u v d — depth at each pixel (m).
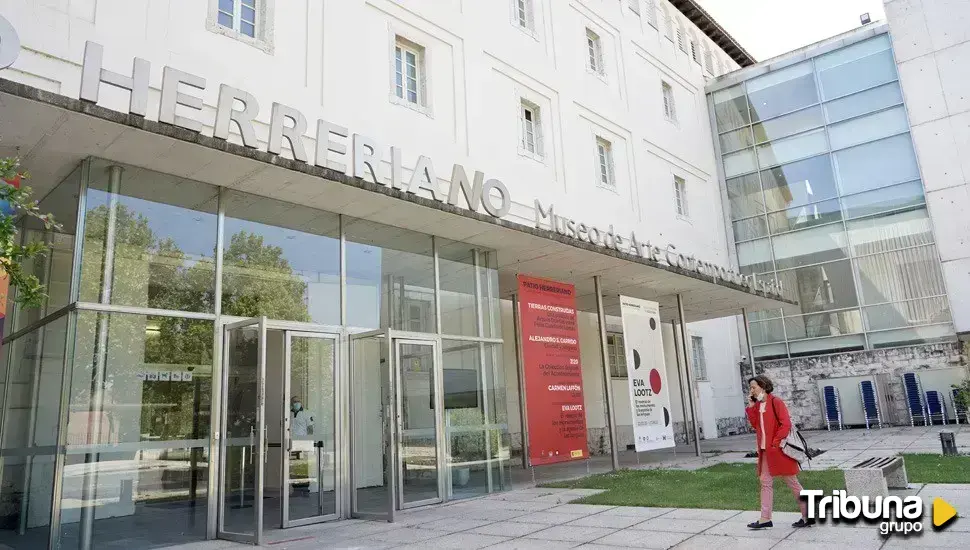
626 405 19.58
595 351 18.58
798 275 21.97
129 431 6.46
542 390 11.47
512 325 16.53
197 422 6.98
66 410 6.08
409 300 9.62
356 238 9.11
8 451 7.04
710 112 23.86
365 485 8.34
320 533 7.08
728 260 21.61
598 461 15.32
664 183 17.70
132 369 6.61
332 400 8.24
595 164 14.55
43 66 6.20
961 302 18.86
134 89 5.84
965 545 5.14
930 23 20.16
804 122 22.38
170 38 7.30
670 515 7.22
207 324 7.30
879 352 20.31
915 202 20.20
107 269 6.59
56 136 6.04
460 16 11.66
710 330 22.88
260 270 7.89
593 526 6.84
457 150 10.82
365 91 9.46
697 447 15.09
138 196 6.95
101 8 6.76
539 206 10.36
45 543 5.91
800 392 21.64
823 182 21.84
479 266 11.00
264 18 8.44
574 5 15.27
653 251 12.75
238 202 7.83
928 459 10.55
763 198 22.73
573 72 14.52
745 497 8.07
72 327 6.25
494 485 10.24
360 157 7.77
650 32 18.91
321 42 9.01
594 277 13.49
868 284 20.77
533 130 13.21
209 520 6.84
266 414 7.59
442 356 9.85
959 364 19.03
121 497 6.29
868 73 21.42
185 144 6.30
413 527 7.33
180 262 7.18
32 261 7.36
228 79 7.77
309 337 8.20
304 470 7.74
